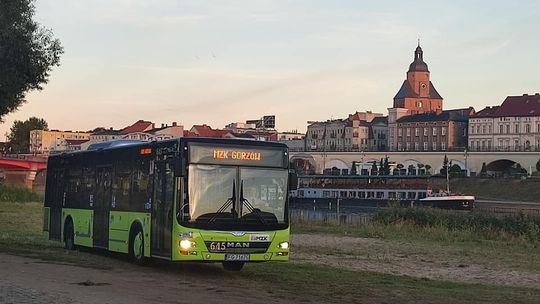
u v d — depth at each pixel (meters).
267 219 19.02
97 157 24.66
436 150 159.12
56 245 29.25
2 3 26.94
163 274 19.61
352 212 84.94
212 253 18.44
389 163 150.88
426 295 17.88
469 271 28.00
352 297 16.80
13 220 49.66
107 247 23.34
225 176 18.86
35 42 28.23
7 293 14.15
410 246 40.12
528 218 48.75
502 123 172.25
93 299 13.86
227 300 14.95
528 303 17.34
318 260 29.72
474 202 97.31
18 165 115.31
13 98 28.94
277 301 15.34
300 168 172.88
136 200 21.38
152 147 20.58
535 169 139.88
